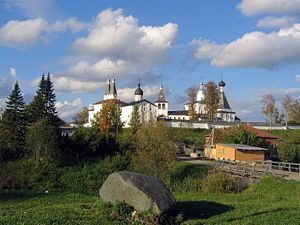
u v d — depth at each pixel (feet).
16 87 259.60
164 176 187.73
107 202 79.61
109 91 529.45
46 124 224.94
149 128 209.97
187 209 87.51
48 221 67.82
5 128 242.58
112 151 239.71
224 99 541.75
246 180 162.09
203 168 202.80
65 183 187.83
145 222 73.31
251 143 271.69
